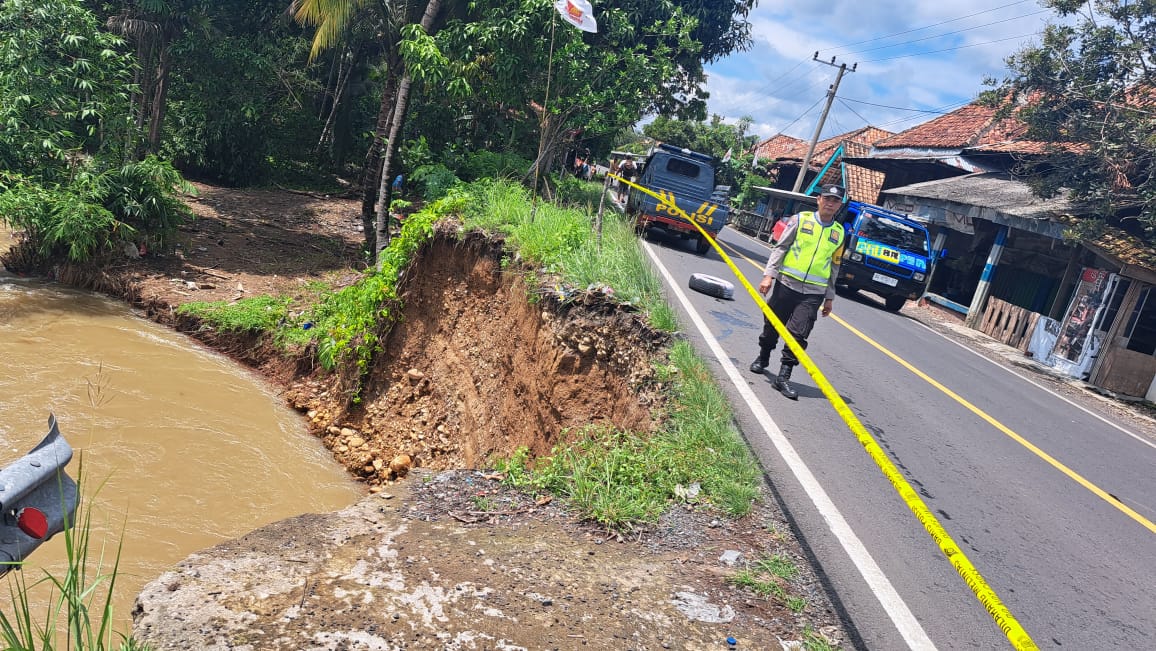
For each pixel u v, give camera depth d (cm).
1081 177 1702
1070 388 1416
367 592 350
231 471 803
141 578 569
